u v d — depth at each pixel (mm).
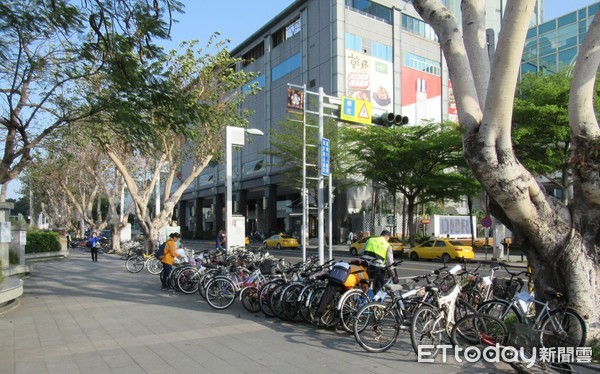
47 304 10438
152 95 11062
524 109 20266
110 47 10000
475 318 6250
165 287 12945
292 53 46062
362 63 41750
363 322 6668
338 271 7758
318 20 42719
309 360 6094
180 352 6488
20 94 11453
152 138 11992
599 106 17438
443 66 48219
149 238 22203
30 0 10039
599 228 6547
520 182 6227
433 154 28375
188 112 11648
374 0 42906
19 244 16781
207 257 14680
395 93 43812
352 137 30703
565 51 35750
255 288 9555
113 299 11195
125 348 6707
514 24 5559
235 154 55250
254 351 6535
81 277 16203
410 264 23250
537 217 6586
